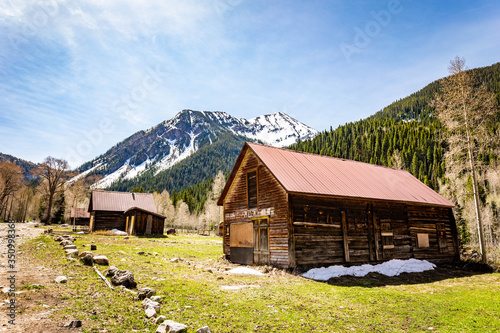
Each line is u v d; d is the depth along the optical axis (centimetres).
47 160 5494
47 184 5816
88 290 879
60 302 759
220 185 9312
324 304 1043
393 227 2170
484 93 2394
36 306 709
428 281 1703
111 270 1056
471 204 4619
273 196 1870
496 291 1416
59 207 7556
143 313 751
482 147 2450
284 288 1245
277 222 1798
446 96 2527
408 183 2647
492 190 5666
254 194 2069
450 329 844
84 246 1822
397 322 897
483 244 2277
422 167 9188
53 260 1255
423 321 912
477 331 830
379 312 993
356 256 1925
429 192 2617
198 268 1552
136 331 641
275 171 1850
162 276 1221
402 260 2105
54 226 5100
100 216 4334
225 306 901
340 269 1708
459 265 2366
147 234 4062
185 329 654
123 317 709
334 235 1870
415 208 2347
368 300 1152
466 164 2503
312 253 1755
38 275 994
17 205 8931
